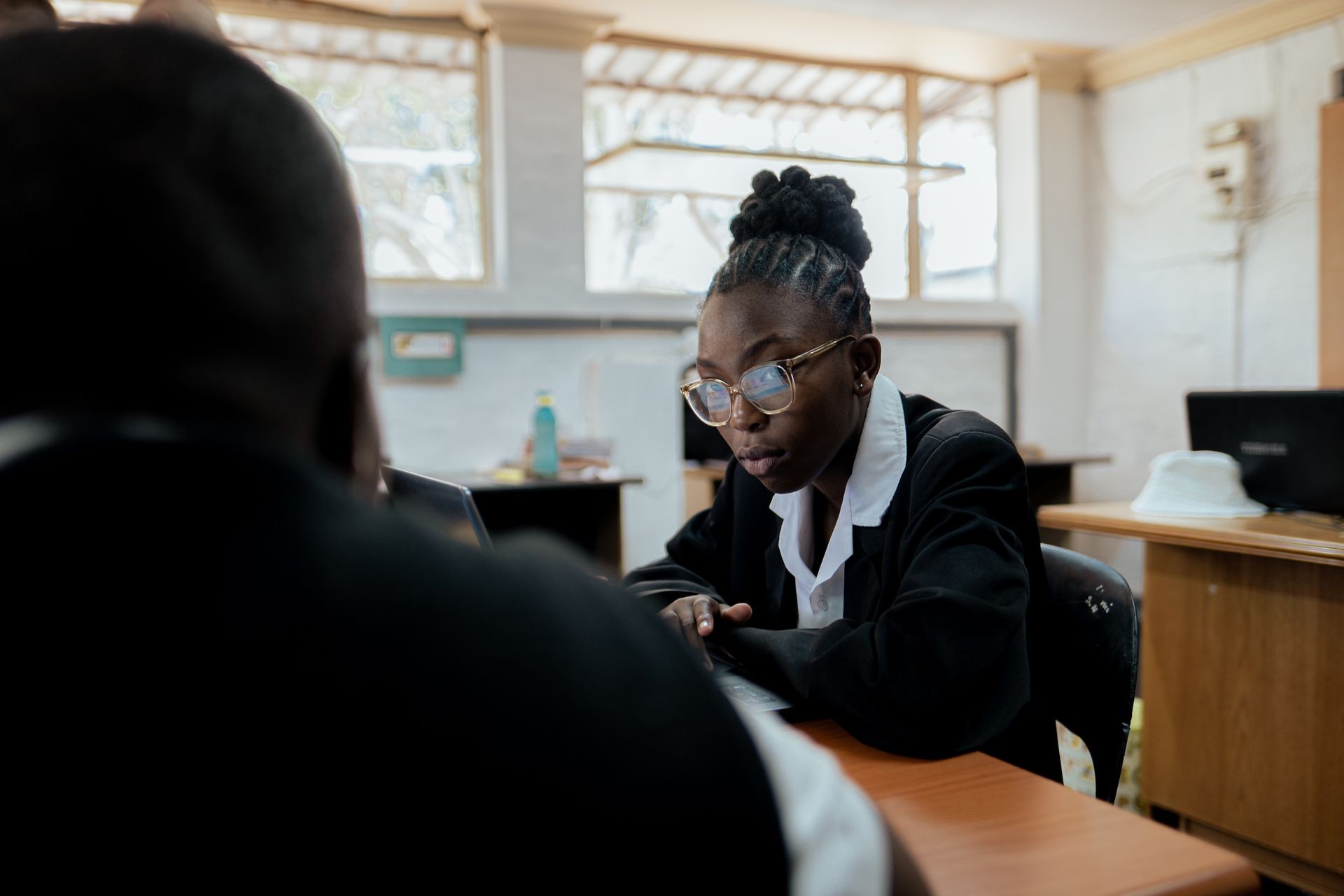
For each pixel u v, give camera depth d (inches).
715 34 176.1
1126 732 41.8
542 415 135.6
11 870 9.6
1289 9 160.7
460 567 11.8
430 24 161.5
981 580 36.0
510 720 10.6
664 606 47.7
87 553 9.9
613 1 157.9
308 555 10.7
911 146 199.2
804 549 47.6
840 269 41.1
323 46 160.4
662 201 178.5
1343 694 74.9
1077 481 204.8
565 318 163.6
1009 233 204.4
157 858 9.7
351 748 10.1
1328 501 82.8
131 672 9.8
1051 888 22.6
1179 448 185.2
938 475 41.0
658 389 158.1
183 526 10.2
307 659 10.2
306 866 9.9
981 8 166.1
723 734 11.5
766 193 42.7
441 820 10.2
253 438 11.4
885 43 183.0
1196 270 180.4
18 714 9.6
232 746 9.9
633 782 10.7
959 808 27.7
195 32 12.9
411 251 163.9
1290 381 165.6
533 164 161.6
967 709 34.0
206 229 11.2
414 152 163.5
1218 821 84.4
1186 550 87.1
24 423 10.6
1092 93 199.8
